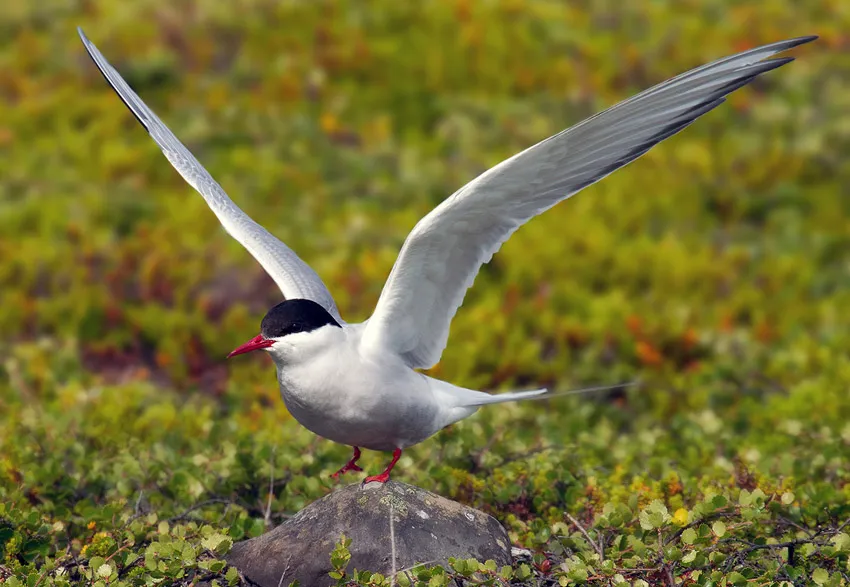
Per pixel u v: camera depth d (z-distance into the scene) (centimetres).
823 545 784
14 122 1934
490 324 1425
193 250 1584
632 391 1305
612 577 736
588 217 1742
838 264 1705
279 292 1529
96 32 2161
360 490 805
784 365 1334
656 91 767
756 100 2102
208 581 767
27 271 1541
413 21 2220
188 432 1100
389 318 820
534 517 912
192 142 1898
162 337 1454
